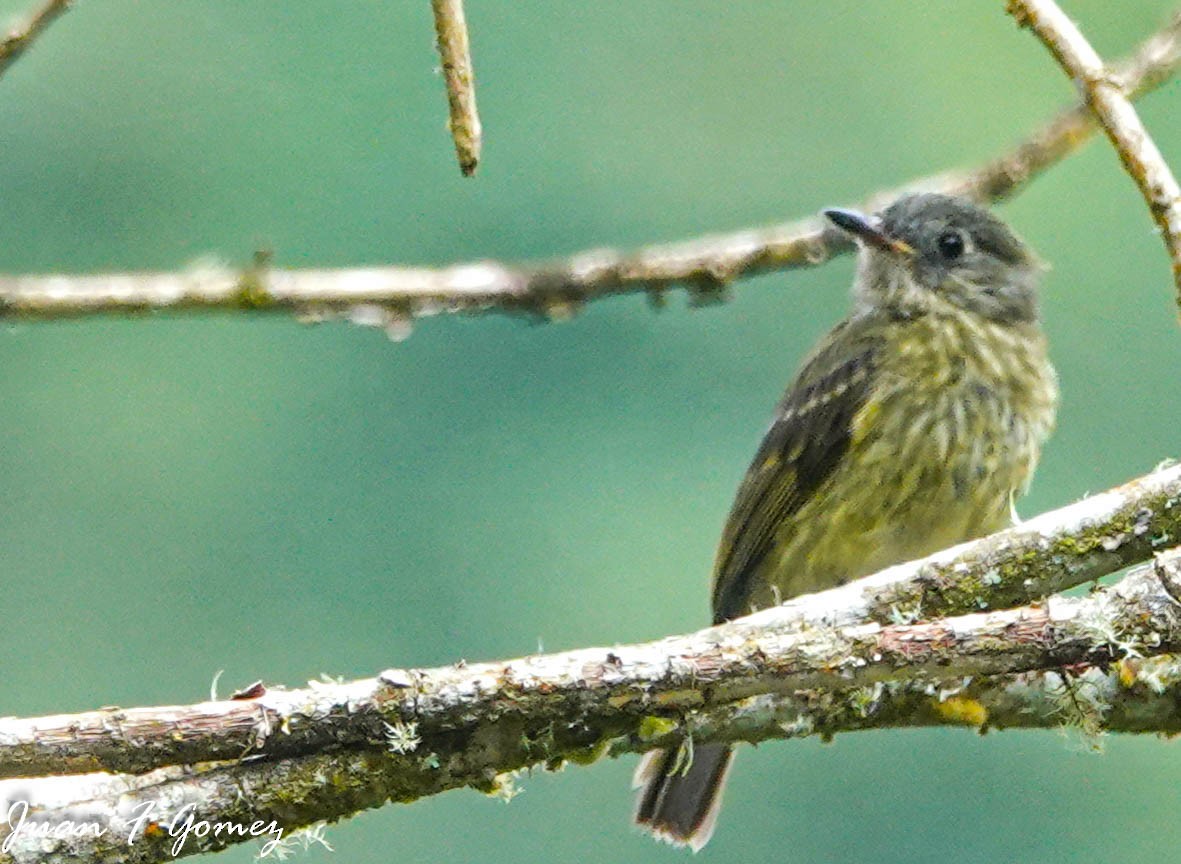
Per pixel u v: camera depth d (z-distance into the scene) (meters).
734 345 15.52
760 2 16.03
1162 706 6.03
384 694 5.61
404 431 16.02
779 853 13.58
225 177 15.60
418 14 15.71
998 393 9.02
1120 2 14.02
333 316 6.70
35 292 6.37
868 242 9.24
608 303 15.67
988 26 16.14
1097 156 15.22
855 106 15.90
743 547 9.38
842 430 9.06
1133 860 13.36
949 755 13.63
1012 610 5.67
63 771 5.40
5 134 15.54
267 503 15.84
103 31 15.73
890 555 9.08
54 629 15.55
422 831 13.07
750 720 6.04
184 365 16.17
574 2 15.95
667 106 15.88
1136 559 5.96
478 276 6.95
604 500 15.39
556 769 5.90
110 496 15.93
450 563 15.52
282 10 15.73
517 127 15.80
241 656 15.38
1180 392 14.84
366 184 15.60
